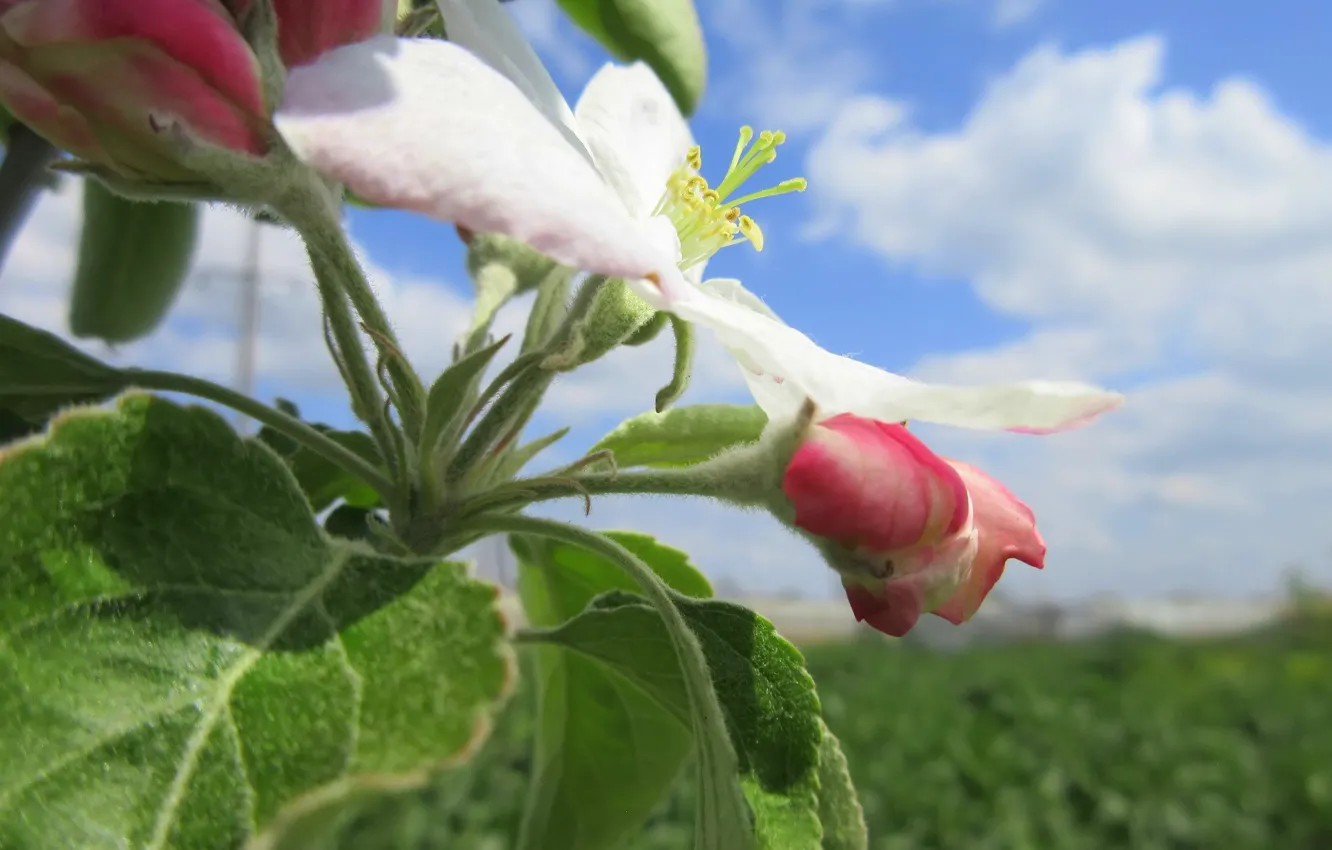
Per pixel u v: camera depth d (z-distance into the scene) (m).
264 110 0.05
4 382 0.06
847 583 0.05
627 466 0.08
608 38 0.10
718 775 0.05
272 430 0.08
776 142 0.08
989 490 0.06
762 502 0.05
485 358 0.05
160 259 0.10
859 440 0.05
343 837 0.40
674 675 0.06
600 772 0.08
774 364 0.05
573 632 0.06
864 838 0.06
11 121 0.08
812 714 0.06
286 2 0.05
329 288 0.05
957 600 0.06
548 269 0.07
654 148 0.08
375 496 0.08
